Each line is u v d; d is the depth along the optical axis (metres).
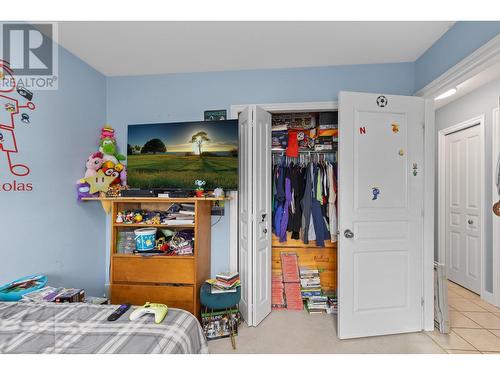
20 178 1.84
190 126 2.47
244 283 2.47
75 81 2.34
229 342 2.09
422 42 2.14
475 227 3.15
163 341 1.08
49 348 1.01
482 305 2.81
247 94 2.62
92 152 2.55
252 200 2.35
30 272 1.91
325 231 2.84
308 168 2.76
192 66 2.56
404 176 2.21
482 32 1.65
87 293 2.49
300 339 2.13
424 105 2.25
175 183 2.49
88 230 2.50
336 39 2.10
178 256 2.23
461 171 3.38
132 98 2.75
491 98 2.91
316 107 2.53
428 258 2.24
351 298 2.13
